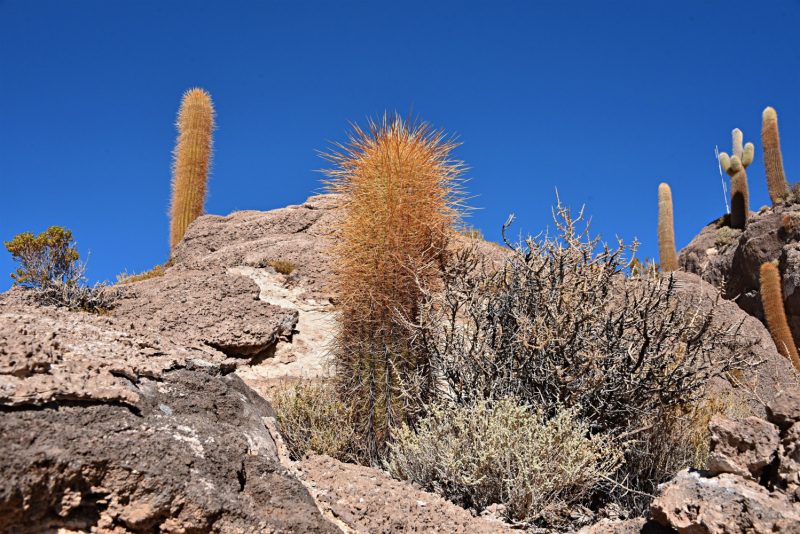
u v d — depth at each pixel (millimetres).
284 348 7457
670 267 15844
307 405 5414
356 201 5918
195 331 6875
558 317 4941
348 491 3621
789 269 13734
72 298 7195
